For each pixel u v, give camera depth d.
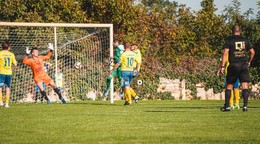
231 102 49.41
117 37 87.94
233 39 41.44
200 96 91.81
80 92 78.12
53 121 34.72
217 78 92.25
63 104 60.66
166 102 69.06
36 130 29.61
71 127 30.88
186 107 52.25
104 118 36.69
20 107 53.41
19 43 77.31
